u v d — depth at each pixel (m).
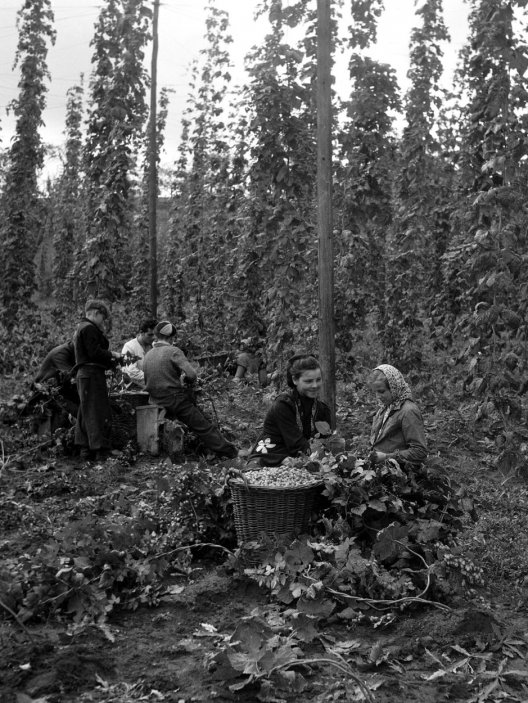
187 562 4.53
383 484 4.63
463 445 8.46
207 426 7.66
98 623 3.72
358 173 9.95
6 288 14.11
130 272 20.36
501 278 6.82
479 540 5.15
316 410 5.10
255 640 3.37
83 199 20.12
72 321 17.00
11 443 7.49
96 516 5.35
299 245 9.29
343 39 8.58
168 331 7.95
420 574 4.29
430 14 11.83
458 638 3.74
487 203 6.86
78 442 7.31
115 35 11.72
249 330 12.40
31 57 13.77
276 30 8.63
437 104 12.10
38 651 3.37
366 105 9.55
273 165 8.83
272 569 4.09
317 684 3.29
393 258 11.74
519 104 6.84
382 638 3.78
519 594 4.41
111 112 11.49
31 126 14.06
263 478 4.50
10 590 3.76
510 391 7.34
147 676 3.25
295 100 8.65
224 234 15.87
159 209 26.66
